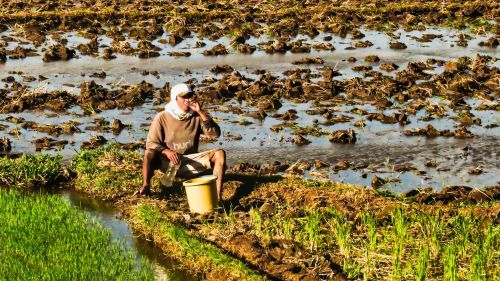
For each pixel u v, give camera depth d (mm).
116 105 19297
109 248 11281
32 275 10359
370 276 10375
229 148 16359
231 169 14805
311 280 10297
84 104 19203
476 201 13117
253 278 10203
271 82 21000
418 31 27641
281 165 15188
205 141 16750
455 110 18953
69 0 30969
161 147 12867
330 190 13211
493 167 15359
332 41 26219
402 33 27391
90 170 14297
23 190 13961
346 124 17953
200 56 24281
